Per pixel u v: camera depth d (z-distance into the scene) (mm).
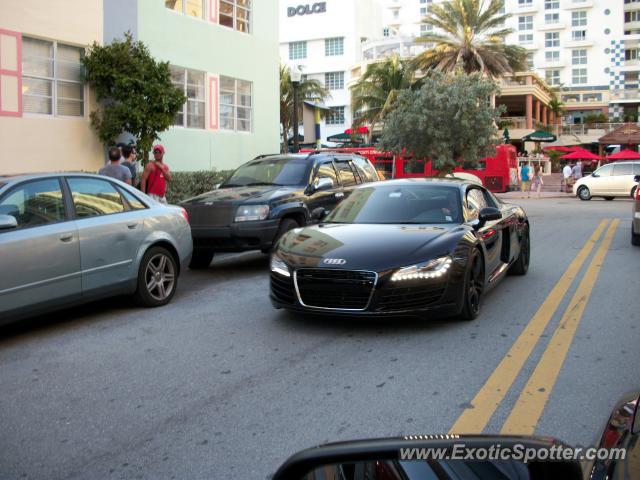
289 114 42969
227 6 18984
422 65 42844
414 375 4809
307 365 5133
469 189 7609
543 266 9938
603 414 3980
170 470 3389
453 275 5961
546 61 73875
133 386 4762
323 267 5910
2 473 3418
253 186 10555
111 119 13734
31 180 6336
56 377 5031
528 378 4695
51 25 13234
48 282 6160
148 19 15844
